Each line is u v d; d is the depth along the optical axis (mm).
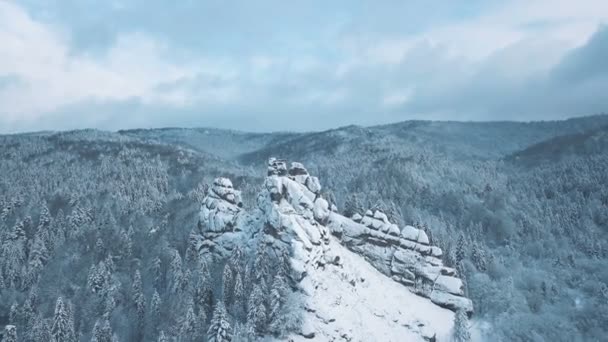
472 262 132625
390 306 99125
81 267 134250
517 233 172000
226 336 80188
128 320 100750
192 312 85875
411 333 93688
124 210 176375
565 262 146750
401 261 113625
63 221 161375
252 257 102562
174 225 152750
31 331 96875
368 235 117688
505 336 102500
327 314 86375
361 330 87875
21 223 150000
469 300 108188
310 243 96875
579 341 104062
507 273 131500
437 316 102875
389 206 162750
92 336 92188
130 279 120438
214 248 113875
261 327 82250
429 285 110562
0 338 103938
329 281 95125
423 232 117938
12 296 121188
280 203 104562
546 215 181000
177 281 102562
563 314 114625
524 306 112812
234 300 90000
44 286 125500
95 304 108875
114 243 144750
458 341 95875
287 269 91500
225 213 117625
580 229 171750
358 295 97125
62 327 91125
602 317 110188
